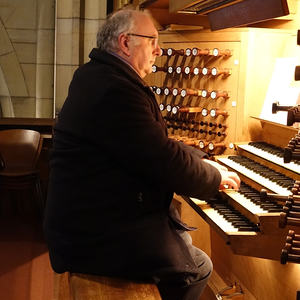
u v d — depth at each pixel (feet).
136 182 7.80
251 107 12.31
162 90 14.24
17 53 27.86
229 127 12.64
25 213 19.71
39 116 28.48
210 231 13.15
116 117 7.46
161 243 7.92
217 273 12.70
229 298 11.18
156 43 8.39
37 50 27.86
